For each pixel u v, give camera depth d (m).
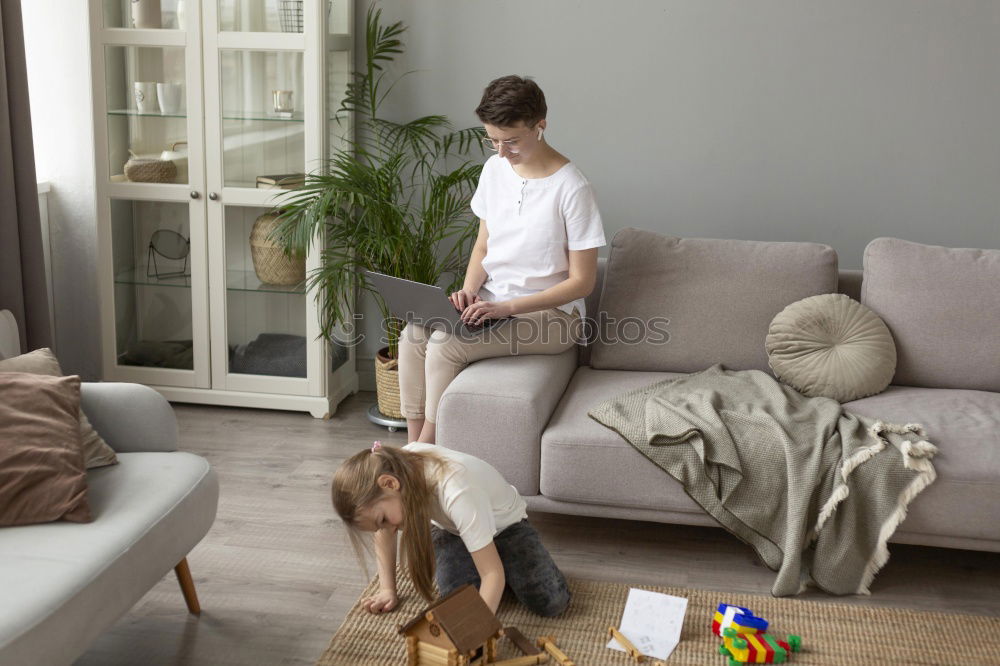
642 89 3.64
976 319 2.90
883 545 2.42
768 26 3.53
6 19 3.13
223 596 2.43
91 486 2.11
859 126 3.55
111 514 2.00
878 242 3.04
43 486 1.97
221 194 3.59
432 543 2.11
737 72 3.58
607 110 3.68
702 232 3.73
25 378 2.15
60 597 1.71
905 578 2.57
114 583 1.84
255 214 3.60
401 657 2.16
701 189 3.70
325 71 3.46
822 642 2.24
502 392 2.60
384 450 2.05
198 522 2.16
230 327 3.73
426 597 2.05
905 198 3.58
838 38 3.50
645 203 3.74
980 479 2.38
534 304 2.78
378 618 2.31
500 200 2.90
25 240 3.28
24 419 2.05
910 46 3.46
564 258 2.87
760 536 2.49
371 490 2.00
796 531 2.42
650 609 2.34
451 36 3.71
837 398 2.81
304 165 3.51
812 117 3.57
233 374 3.75
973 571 2.62
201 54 3.49
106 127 3.60
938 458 2.43
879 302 2.99
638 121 3.67
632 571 2.61
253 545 2.70
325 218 3.46
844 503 2.43
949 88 3.47
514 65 3.70
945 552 2.72
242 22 3.46
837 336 2.87
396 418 3.63
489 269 2.96
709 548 2.74
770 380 2.84
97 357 3.84
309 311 3.63
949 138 3.51
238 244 3.63
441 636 1.93
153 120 3.57
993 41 3.42
